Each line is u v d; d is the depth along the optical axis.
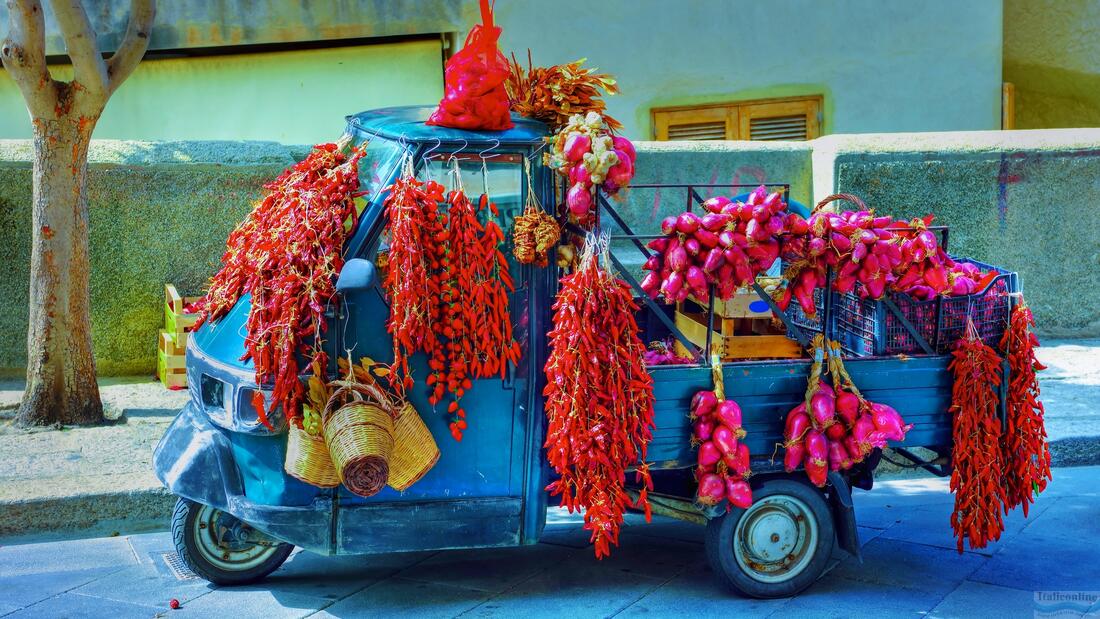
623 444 4.57
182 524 5.07
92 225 8.59
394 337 4.41
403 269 4.37
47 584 5.25
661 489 5.10
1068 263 9.70
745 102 11.44
